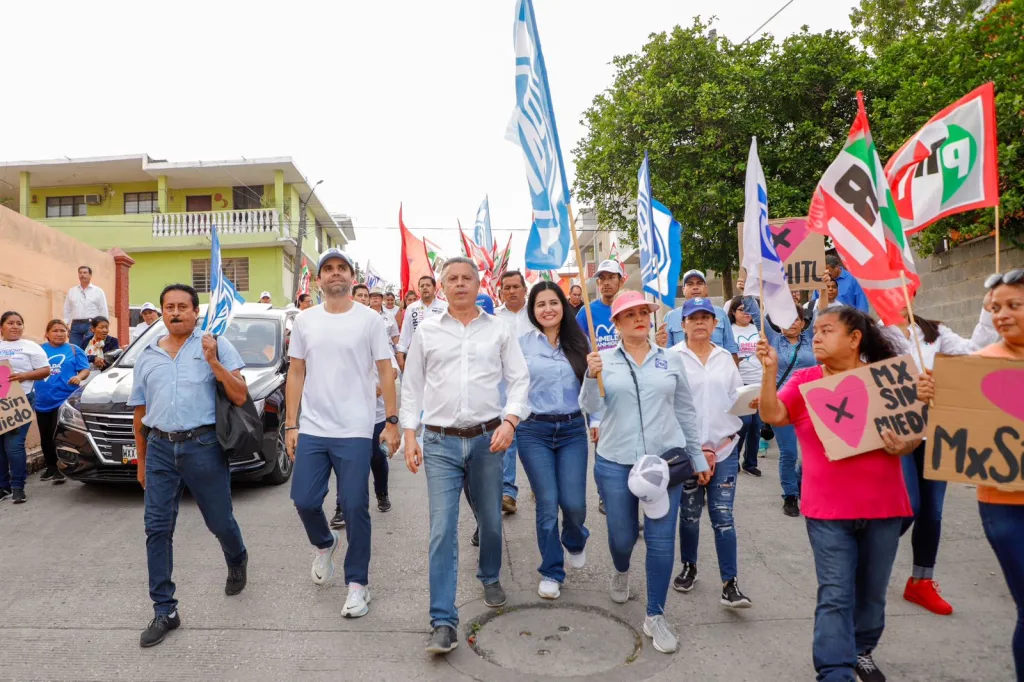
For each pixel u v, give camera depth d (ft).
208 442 13.21
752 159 13.07
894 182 14.97
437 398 12.69
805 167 50.49
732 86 51.42
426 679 11.14
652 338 16.17
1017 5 26.32
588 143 60.13
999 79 26.20
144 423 13.15
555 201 13.83
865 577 10.25
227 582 14.42
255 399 21.84
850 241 12.13
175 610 12.89
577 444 14.60
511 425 12.48
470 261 13.08
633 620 13.21
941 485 13.10
